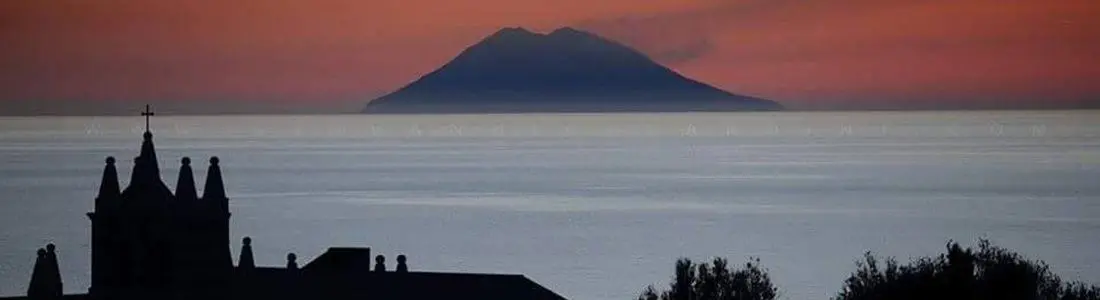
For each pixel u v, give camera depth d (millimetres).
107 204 148875
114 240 148500
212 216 150500
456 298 157125
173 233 148375
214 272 150750
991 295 150000
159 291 148250
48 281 145625
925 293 150750
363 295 155500
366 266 167500
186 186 150500
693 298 174000
